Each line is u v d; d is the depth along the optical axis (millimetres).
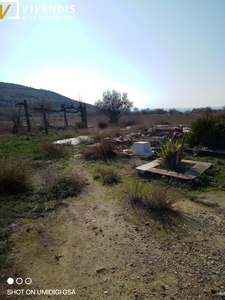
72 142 10102
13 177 4422
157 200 3689
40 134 13117
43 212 3633
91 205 3881
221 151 7133
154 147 8266
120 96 18375
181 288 2078
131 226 3174
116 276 2242
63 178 4902
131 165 6289
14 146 9367
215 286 2098
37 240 2879
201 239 2859
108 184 4879
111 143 7738
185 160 6367
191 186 4641
